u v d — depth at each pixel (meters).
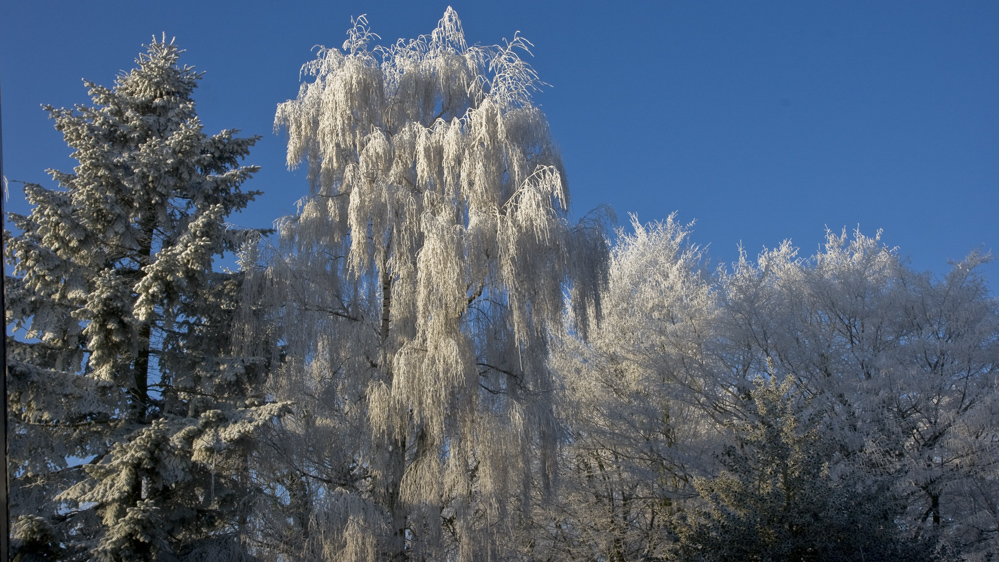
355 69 12.44
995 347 15.11
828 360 15.66
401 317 11.22
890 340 16.25
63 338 10.66
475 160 11.63
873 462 13.14
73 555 9.13
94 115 11.79
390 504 11.17
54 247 10.54
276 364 11.39
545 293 11.30
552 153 12.63
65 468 10.06
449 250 10.54
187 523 10.35
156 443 9.64
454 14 13.62
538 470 11.73
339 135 12.33
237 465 10.62
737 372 16.72
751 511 10.66
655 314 17.78
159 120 12.13
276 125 12.91
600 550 15.71
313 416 11.43
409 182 12.32
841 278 16.84
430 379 10.17
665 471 16.27
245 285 11.27
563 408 13.37
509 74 13.01
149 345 11.09
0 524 5.46
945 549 10.84
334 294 11.91
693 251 20.00
